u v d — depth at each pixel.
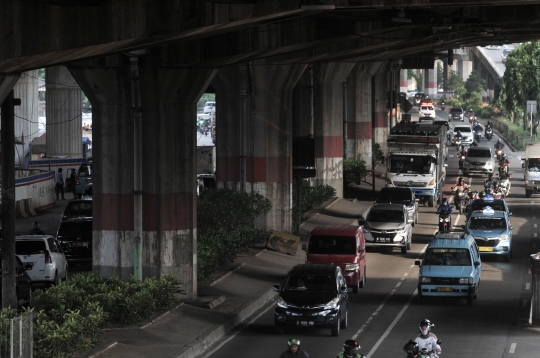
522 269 73.88
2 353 35.41
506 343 49.47
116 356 43.34
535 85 181.62
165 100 55.50
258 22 49.09
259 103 82.62
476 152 138.75
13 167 41.53
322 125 107.06
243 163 76.50
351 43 80.38
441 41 96.44
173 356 44.31
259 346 49.03
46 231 87.81
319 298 51.41
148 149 55.69
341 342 50.00
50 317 43.06
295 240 79.00
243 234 73.12
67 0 38.59
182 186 56.59
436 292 59.66
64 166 131.00
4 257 41.62
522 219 101.12
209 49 55.75
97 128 55.84
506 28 90.25
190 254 57.16
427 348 40.47
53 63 43.75
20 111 149.00
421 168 107.06
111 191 55.88
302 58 79.75
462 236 64.06
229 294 60.84
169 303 53.00
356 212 100.81
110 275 56.12
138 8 42.28
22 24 37.59
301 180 98.62
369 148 136.62
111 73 54.28
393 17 65.12
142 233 56.12
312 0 47.78
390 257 79.38
